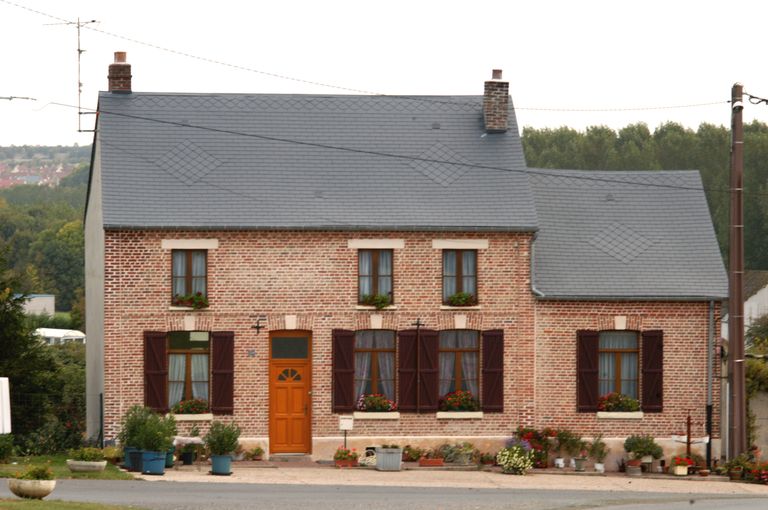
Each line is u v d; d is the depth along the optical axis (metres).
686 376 36.38
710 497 29.78
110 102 37.03
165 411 34.16
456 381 35.81
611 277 36.66
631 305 36.28
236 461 34.38
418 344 35.31
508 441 35.50
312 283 35.00
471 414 35.41
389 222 35.19
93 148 39.38
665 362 36.34
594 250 37.38
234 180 35.75
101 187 34.88
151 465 31.14
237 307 34.72
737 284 33.62
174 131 36.75
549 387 35.94
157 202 34.75
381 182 36.41
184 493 26.88
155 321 34.28
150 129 36.69
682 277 36.88
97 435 36.03
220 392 34.53
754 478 33.97
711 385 36.38
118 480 29.45
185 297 34.34
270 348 35.00
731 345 33.84
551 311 36.03
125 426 31.97
